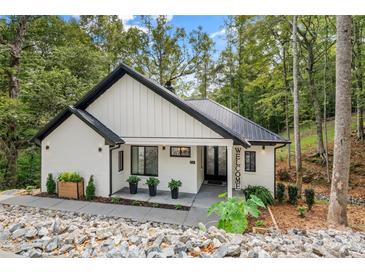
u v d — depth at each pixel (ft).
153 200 27.02
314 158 48.24
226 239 12.14
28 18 41.65
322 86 48.52
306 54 50.21
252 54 51.75
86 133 28.66
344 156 20.03
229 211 16.83
